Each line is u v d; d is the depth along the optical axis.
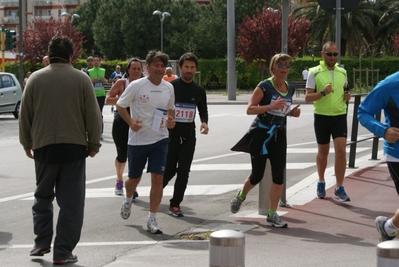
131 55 78.06
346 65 54.12
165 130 8.69
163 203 10.72
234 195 11.36
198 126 24.05
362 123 6.73
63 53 7.02
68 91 6.91
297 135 20.94
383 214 9.52
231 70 42.94
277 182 8.79
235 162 15.11
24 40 60.25
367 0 53.78
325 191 11.05
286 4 10.63
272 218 8.85
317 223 9.03
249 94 52.94
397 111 6.66
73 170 7.02
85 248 7.89
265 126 8.70
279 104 8.46
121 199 10.97
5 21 108.81
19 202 10.81
